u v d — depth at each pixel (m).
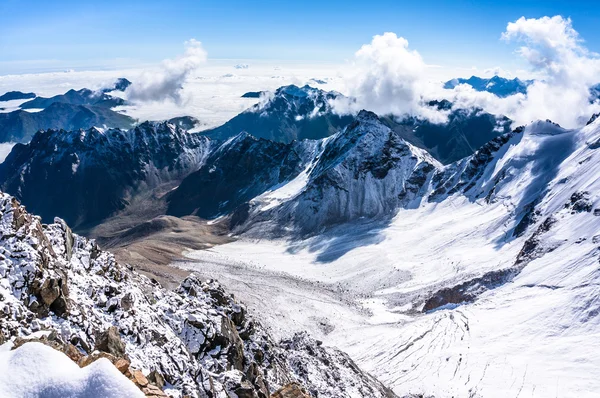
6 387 13.38
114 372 13.95
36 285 26.08
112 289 34.28
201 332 37.16
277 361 49.78
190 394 26.80
